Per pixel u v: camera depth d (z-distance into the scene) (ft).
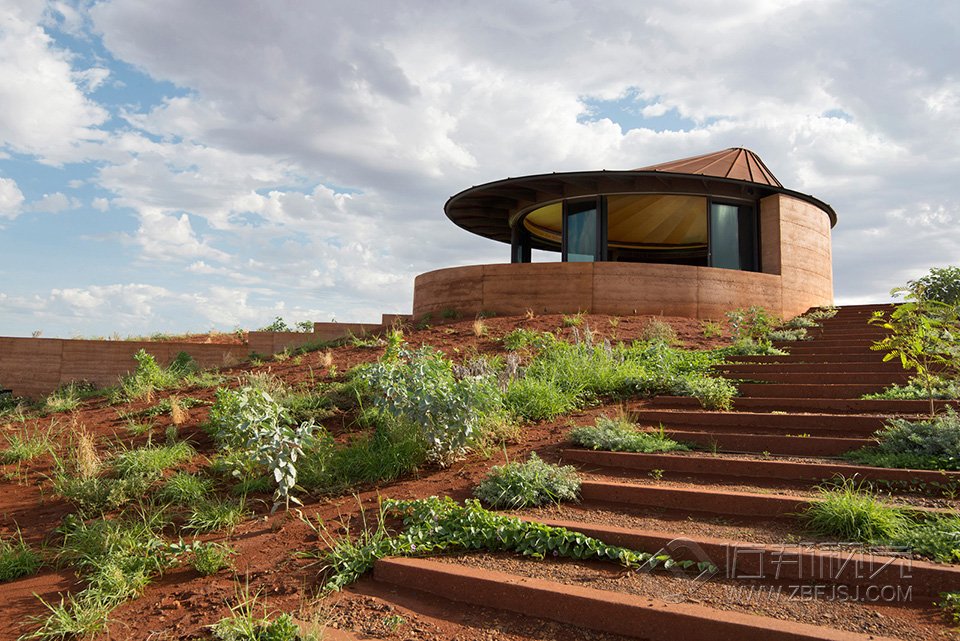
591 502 19.07
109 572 16.12
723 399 27.35
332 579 15.25
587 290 50.88
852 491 17.57
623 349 36.19
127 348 65.87
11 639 13.80
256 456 20.66
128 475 23.86
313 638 12.22
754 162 66.85
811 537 15.03
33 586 16.65
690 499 17.80
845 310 53.36
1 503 23.29
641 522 17.10
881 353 33.06
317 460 24.02
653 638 11.98
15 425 35.32
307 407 30.53
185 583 16.15
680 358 35.58
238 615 13.84
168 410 33.94
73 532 19.86
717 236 58.54
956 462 18.10
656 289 51.21
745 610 12.25
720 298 52.70
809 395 28.17
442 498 19.90
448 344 43.14
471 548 16.49
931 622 11.45
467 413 23.31
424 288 58.03
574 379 31.32
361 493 21.53
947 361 23.72
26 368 66.59
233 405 25.30
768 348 36.65
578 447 23.49
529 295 52.06
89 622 14.05
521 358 36.88
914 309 24.39
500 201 68.23
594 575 14.37
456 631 12.82
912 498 16.71
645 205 64.03
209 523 19.72
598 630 12.50
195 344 65.98
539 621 13.01
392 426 25.00
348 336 52.75
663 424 26.03
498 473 20.36
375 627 13.04
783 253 57.16
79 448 27.02
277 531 19.04
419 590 14.83
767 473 19.57
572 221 62.69
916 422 21.43
